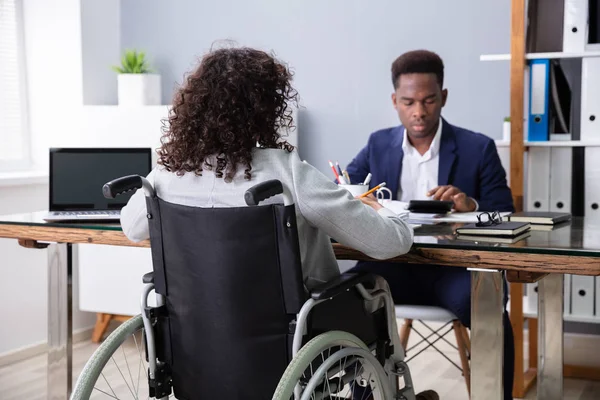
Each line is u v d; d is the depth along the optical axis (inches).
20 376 123.6
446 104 145.0
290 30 154.8
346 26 150.6
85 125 143.3
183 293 65.2
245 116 62.3
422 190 113.7
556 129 118.9
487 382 70.2
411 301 95.7
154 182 66.2
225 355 64.1
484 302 69.7
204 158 63.1
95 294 140.6
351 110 151.7
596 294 115.3
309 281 64.9
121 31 163.9
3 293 130.0
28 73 149.9
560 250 63.8
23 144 149.1
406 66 111.7
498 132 141.5
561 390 101.7
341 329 68.1
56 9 148.3
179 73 162.7
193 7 160.7
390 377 76.4
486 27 140.9
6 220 84.7
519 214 88.1
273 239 60.7
